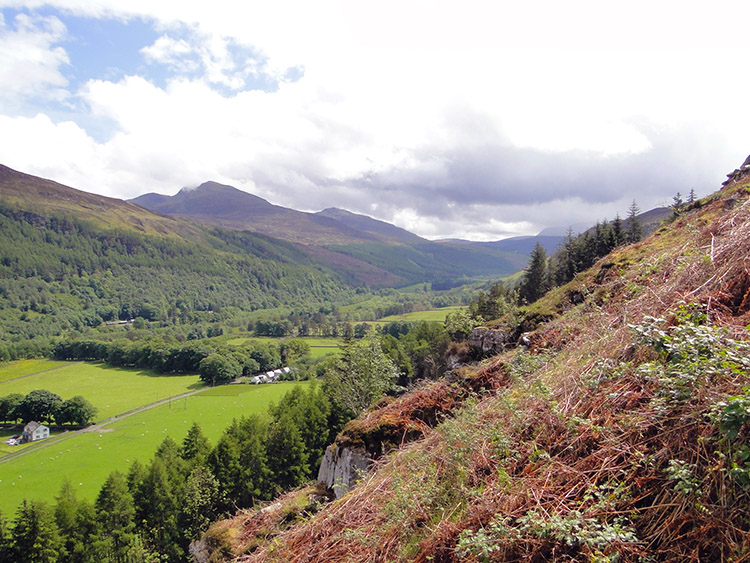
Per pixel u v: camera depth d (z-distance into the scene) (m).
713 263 5.50
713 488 2.89
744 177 13.65
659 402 3.55
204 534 8.25
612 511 3.19
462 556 3.24
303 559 5.11
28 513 23.89
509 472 4.24
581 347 6.20
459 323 23.94
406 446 7.36
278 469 32.28
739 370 3.13
